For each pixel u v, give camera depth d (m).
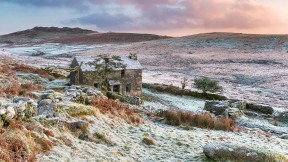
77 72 61.06
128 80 67.50
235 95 84.31
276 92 90.62
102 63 64.06
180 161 18.16
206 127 31.64
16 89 27.00
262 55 173.25
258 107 57.28
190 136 24.52
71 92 26.05
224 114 44.38
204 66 145.12
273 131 37.72
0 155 11.79
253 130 34.62
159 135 23.11
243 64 147.25
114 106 27.38
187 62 159.50
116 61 67.00
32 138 14.43
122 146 18.86
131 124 24.84
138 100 46.44
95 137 18.81
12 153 12.52
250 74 122.06
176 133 24.92
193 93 75.38
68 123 18.50
